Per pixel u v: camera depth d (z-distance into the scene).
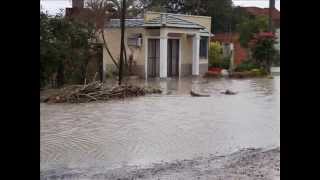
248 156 9.18
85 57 23.70
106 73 30.08
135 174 7.76
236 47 48.78
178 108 16.50
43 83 22.05
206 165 8.42
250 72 33.78
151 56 33.25
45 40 21.56
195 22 36.28
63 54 22.06
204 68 37.06
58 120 13.70
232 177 7.51
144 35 32.44
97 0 29.69
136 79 30.98
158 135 11.47
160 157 9.12
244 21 52.34
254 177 7.52
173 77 33.47
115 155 9.29
